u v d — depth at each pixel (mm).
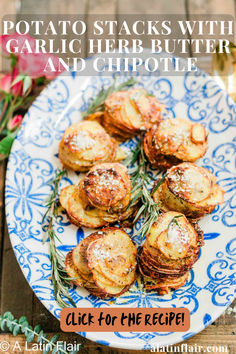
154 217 521
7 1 732
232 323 555
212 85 621
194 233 523
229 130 602
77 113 633
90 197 540
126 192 542
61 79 634
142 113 593
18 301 598
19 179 589
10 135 621
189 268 520
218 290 523
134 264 529
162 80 640
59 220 572
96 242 528
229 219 560
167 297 533
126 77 646
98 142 580
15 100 656
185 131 580
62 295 531
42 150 609
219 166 592
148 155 585
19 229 564
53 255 537
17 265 612
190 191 538
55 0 737
